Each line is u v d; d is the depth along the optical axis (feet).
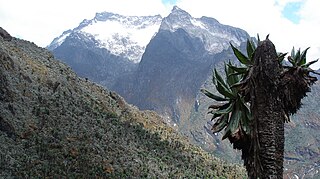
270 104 21.77
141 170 235.81
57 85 296.71
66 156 211.41
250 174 23.36
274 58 22.12
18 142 208.23
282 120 22.00
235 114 25.70
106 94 388.37
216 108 27.17
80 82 368.68
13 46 342.85
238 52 26.02
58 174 186.60
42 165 191.72
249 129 24.48
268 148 21.31
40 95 267.59
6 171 172.96
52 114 250.78
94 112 296.10
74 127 249.34
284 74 23.22
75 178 186.60
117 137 275.18
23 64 300.81
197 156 333.83
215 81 27.84
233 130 24.86
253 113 22.34
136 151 268.62
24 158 192.13
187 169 279.90
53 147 215.72
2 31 358.02
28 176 174.70
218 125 26.73
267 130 21.50
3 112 219.00
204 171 288.92
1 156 183.73
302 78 23.88
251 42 26.35
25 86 265.13
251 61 25.16
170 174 253.03
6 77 251.80
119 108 373.40
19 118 226.17
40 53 379.76
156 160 266.98
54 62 378.53
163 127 402.11
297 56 25.88
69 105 280.72
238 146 24.80
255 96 22.20
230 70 27.58
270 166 21.15
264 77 21.85
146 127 364.17
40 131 225.97
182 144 353.51
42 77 299.99
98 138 253.24
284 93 22.79
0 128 209.05
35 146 209.15
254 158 22.07
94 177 195.11
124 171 222.07
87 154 223.51
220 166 324.80
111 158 233.35
